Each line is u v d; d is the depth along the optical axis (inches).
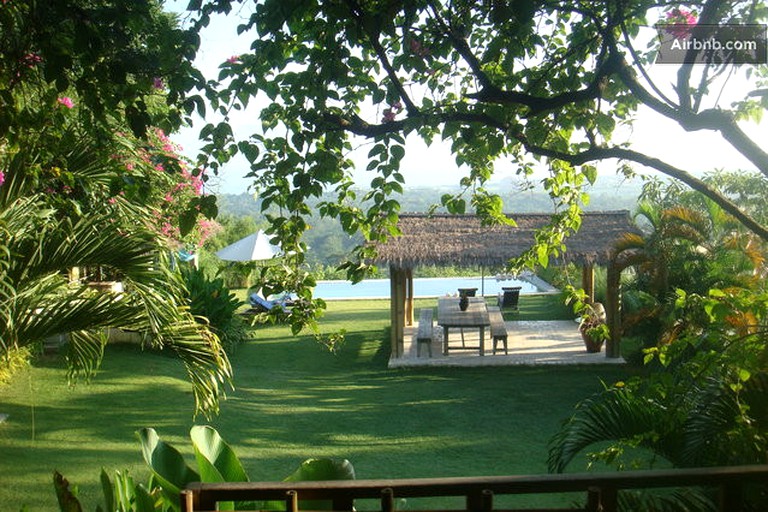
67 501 101.3
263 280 163.9
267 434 343.0
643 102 122.9
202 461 107.3
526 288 1040.8
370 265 171.6
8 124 136.9
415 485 73.5
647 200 473.4
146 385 391.9
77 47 109.1
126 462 269.6
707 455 145.6
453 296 706.8
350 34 134.4
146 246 195.0
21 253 182.2
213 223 677.3
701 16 126.3
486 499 72.5
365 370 521.3
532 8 109.0
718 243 419.5
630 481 73.5
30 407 328.2
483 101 129.6
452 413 393.1
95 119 139.6
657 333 464.8
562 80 151.6
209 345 204.8
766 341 128.0
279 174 139.4
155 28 128.8
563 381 468.1
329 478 101.6
